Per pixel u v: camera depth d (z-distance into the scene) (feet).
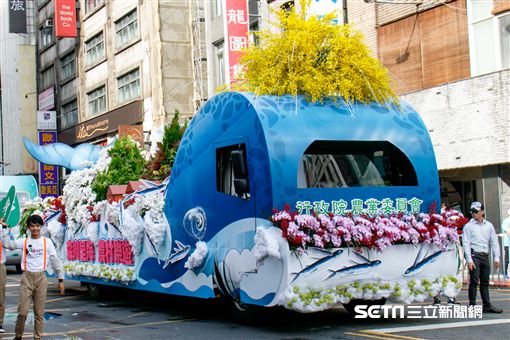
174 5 117.19
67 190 51.78
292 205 30.71
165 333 33.24
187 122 45.50
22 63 181.68
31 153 56.08
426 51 66.13
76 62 152.66
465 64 62.54
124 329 35.19
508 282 53.16
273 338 30.32
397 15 69.00
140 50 122.93
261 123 31.42
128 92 129.29
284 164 30.89
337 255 30.60
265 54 34.83
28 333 35.04
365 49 34.86
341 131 32.35
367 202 32.27
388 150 34.01
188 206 36.88
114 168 49.06
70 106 159.02
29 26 183.83
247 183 31.89
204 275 35.42
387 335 30.01
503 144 58.49
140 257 41.91
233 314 35.42
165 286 39.11
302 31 34.42
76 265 50.75
